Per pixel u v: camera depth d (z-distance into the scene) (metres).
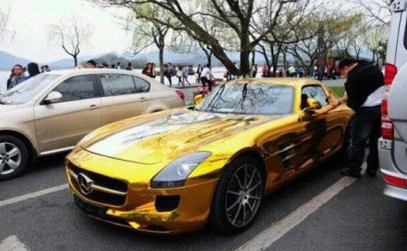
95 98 5.79
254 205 3.46
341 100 4.69
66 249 3.08
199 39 10.84
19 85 5.84
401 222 3.52
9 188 4.56
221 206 3.07
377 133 4.66
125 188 2.96
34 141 5.11
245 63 11.19
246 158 3.28
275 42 11.12
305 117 4.18
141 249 3.06
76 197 3.36
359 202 3.99
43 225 3.51
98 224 3.51
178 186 2.86
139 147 3.28
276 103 4.35
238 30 10.80
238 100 4.56
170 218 2.87
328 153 4.76
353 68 4.55
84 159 3.28
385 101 2.89
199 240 3.19
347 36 23.00
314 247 3.08
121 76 6.26
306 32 15.82
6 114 4.90
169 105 6.73
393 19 2.86
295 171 4.01
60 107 5.36
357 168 4.73
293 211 3.76
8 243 3.18
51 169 5.34
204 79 17.36
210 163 2.98
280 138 3.71
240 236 3.26
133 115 6.21
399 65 2.82
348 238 3.22
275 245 3.11
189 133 3.51
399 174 2.82
